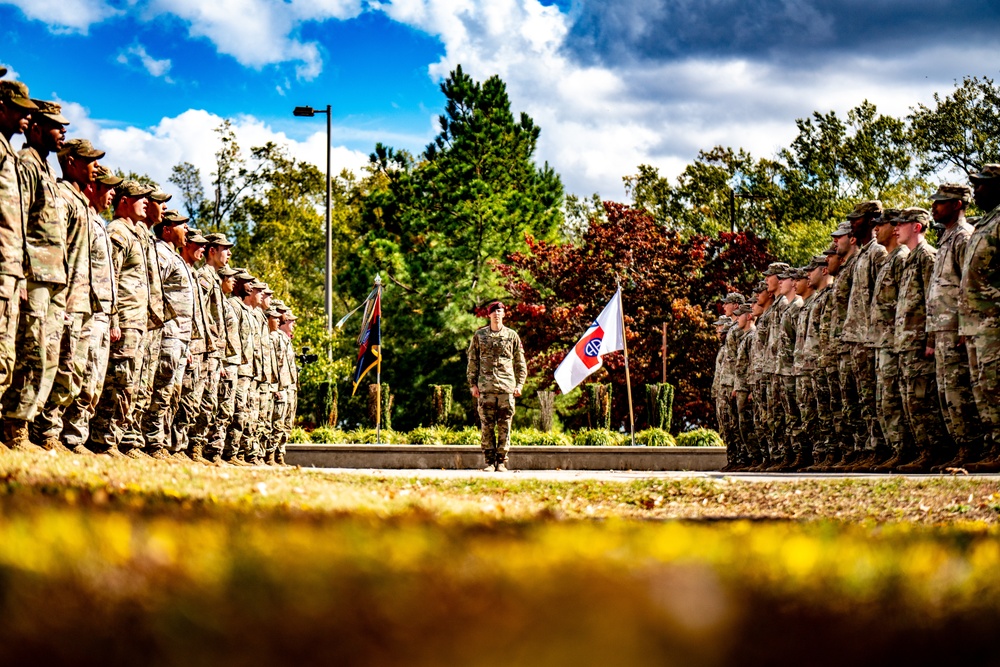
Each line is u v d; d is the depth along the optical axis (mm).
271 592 2699
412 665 2223
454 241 43656
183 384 16469
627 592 2863
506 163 48406
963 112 53500
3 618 2422
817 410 19594
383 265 49031
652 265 41906
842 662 2482
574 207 66250
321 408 31875
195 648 2305
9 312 9961
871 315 16234
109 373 13375
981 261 13125
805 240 52469
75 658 2248
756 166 63781
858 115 60875
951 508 9297
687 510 10414
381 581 2869
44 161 11141
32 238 10750
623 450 24703
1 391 9938
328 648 2326
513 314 40719
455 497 10406
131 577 2783
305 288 62500
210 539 3561
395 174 50688
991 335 13055
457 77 49562
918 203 55344
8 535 3170
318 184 66500
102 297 12344
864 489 11016
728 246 44062
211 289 17328
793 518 8648
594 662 2270
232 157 60312
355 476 13125
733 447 24531
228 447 20094
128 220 13961
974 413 13961
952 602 2967
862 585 3148
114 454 13398
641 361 40312
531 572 3109
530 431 29047
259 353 21656
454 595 2760
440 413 30625
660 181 65188
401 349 42938
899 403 15852
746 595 2934
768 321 22297
